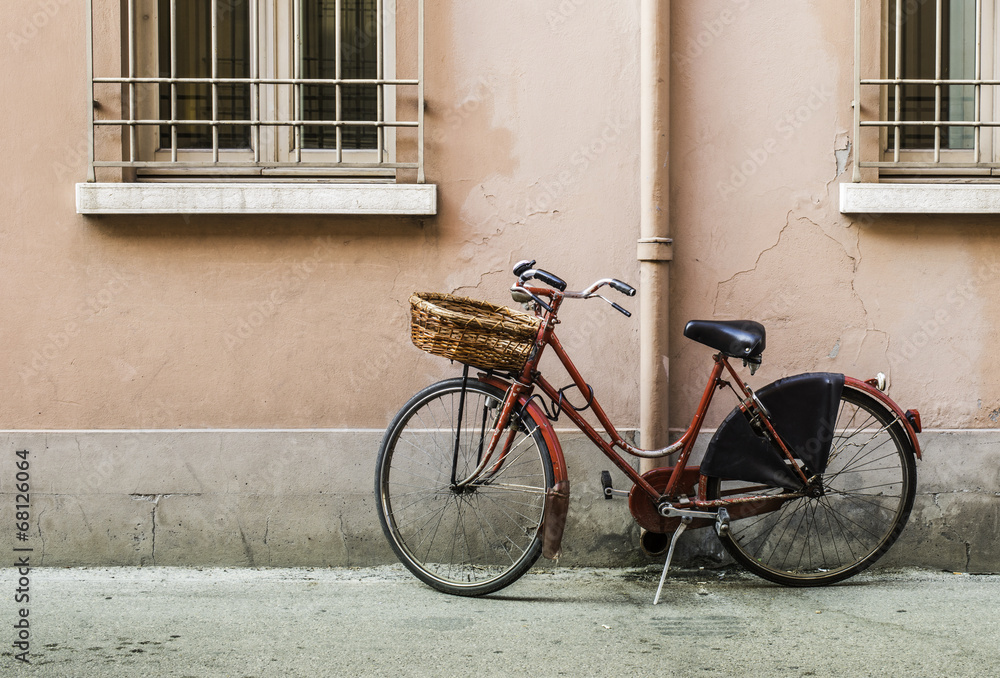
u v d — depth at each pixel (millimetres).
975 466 3738
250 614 3184
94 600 3328
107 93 3725
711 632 3018
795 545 3750
